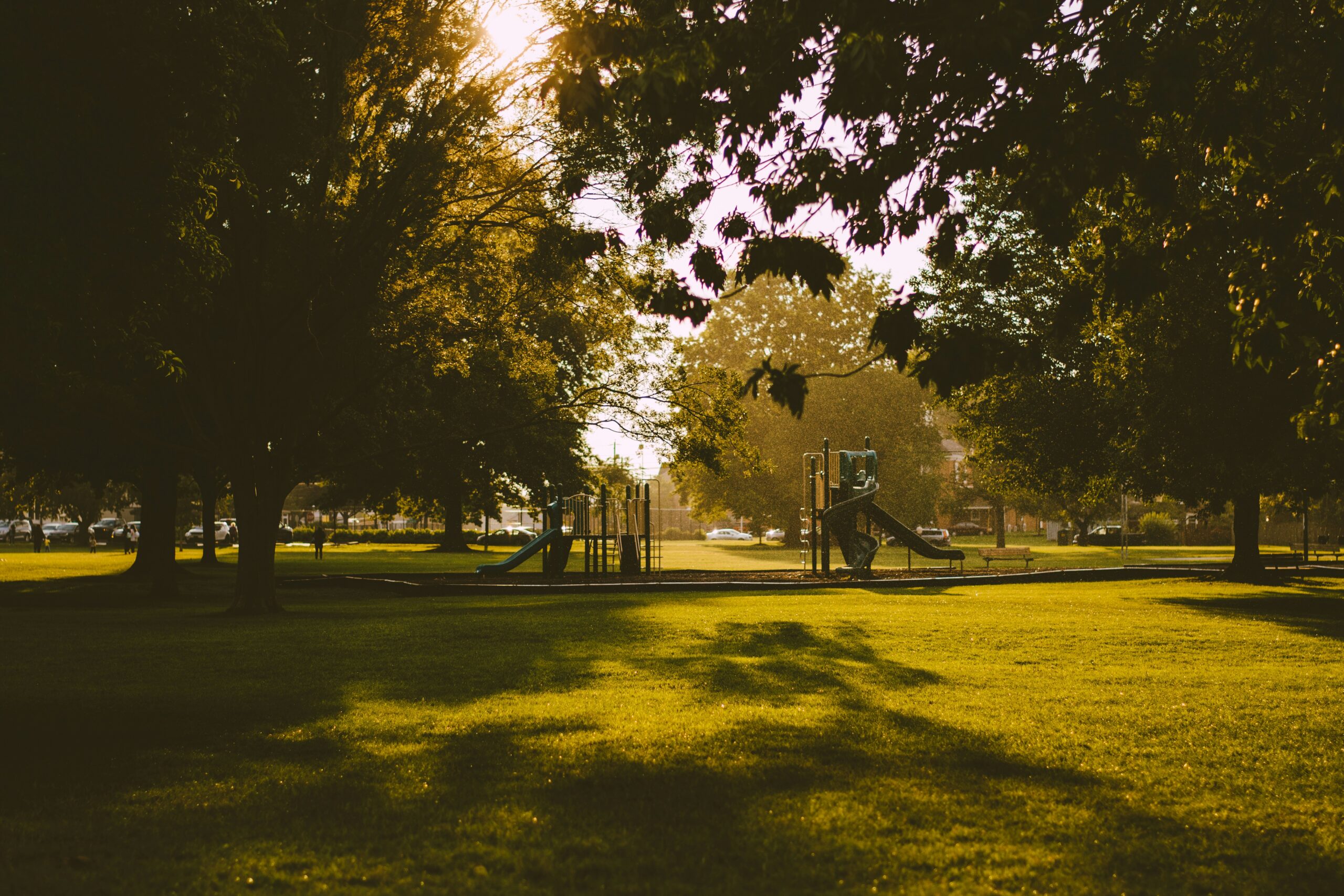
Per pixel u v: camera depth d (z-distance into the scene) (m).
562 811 5.83
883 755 7.18
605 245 9.36
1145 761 7.02
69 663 12.51
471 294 21.53
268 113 16.83
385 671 11.77
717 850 5.16
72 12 7.59
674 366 22.12
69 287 8.05
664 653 13.20
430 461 39.41
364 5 17.95
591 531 34.88
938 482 66.19
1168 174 7.11
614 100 7.63
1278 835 5.43
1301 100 9.87
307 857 5.06
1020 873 4.82
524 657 12.91
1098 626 15.80
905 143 7.82
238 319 19.42
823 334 67.38
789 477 64.44
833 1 7.22
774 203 8.34
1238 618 17.03
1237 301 9.42
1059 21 7.49
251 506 20.22
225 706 9.44
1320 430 9.79
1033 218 7.50
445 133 18.73
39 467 27.44
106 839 5.38
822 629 15.64
